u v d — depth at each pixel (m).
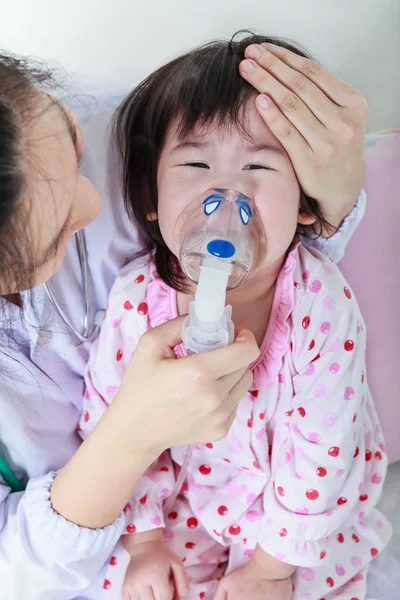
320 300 0.92
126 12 1.21
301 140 0.79
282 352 0.92
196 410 0.70
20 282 0.63
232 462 1.02
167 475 1.05
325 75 0.80
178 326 0.75
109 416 0.78
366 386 1.03
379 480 1.10
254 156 0.78
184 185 0.79
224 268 0.66
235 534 1.04
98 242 0.96
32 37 1.20
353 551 1.08
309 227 0.98
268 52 0.79
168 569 1.00
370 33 1.40
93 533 0.88
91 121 0.90
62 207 0.61
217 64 0.82
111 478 0.83
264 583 1.01
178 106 0.81
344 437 0.95
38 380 0.96
